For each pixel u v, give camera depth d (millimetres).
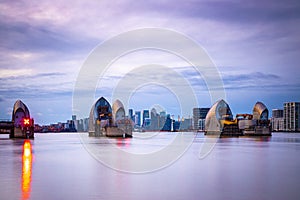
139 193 15406
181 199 14328
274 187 16938
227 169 23766
